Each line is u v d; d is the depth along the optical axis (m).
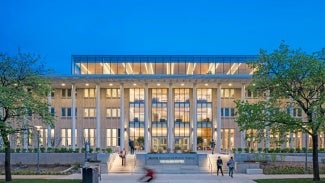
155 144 82.00
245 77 74.75
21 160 62.50
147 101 76.81
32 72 41.69
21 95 38.50
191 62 84.88
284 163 59.28
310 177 45.72
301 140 77.75
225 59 85.12
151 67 84.75
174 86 80.44
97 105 76.75
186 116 82.31
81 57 84.56
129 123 81.88
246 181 42.38
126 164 60.78
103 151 68.19
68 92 81.38
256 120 38.66
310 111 38.19
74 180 42.41
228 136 80.94
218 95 76.31
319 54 42.41
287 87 39.03
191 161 63.91
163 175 51.16
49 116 40.97
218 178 46.34
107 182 41.59
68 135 80.50
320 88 38.81
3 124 36.56
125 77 75.00
